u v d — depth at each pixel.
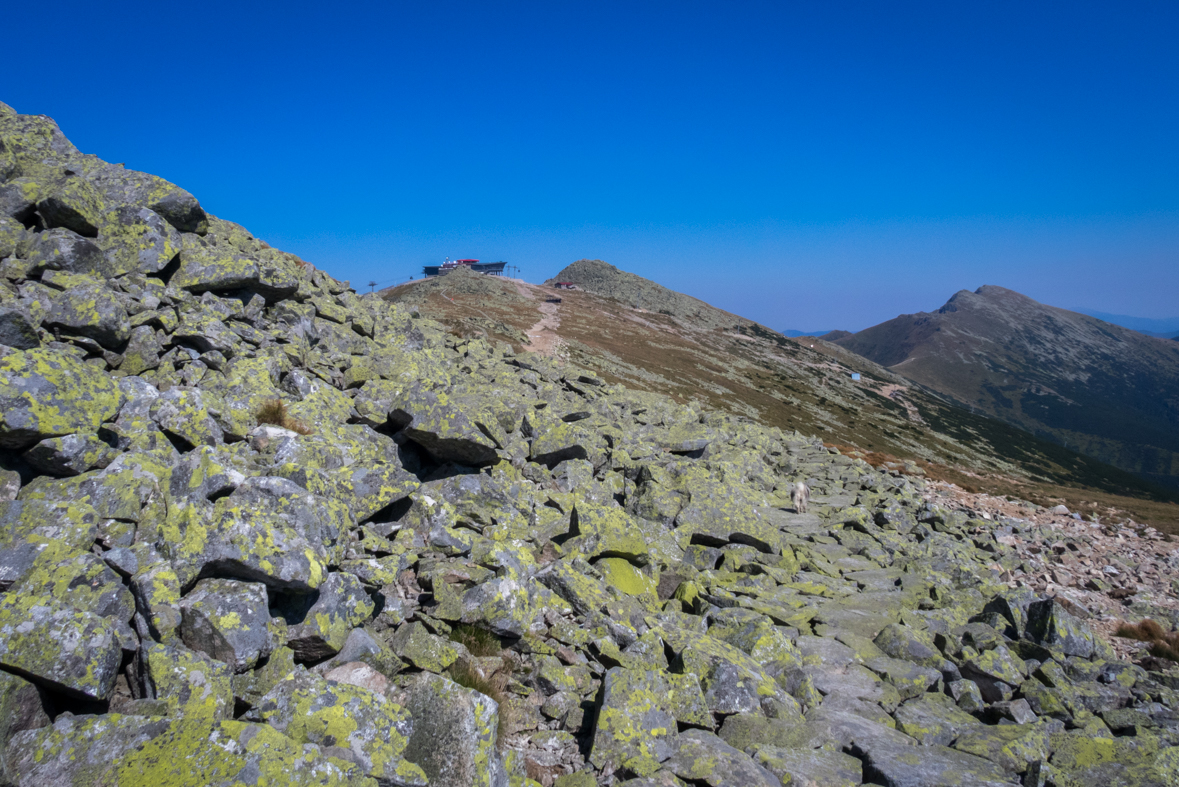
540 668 9.12
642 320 187.50
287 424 12.77
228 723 5.43
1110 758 9.69
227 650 6.54
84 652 5.49
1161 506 65.44
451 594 9.30
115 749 4.92
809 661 11.92
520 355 32.78
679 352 143.62
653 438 25.97
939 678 11.88
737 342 195.62
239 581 7.14
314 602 7.71
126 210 15.95
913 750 9.00
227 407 11.61
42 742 4.80
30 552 6.34
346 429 13.77
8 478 7.57
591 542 13.38
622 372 98.38
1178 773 9.30
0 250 13.34
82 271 14.29
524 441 18.61
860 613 14.69
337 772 5.47
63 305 12.16
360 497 10.95
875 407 144.50
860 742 9.10
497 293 180.12
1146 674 12.84
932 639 13.78
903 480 44.81
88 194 15.44
